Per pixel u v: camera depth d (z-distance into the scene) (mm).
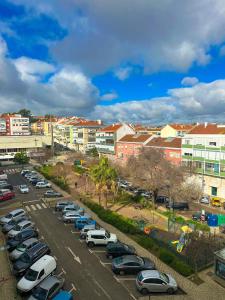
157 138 77062
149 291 23297
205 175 57844
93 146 122625
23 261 26641
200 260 28234
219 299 23078
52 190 57688
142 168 52844
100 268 27359
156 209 47812
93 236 32219
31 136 126062
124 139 86875
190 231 33750
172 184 48781
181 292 23891
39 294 21203
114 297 22844
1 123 152875
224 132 55375
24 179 75375
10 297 22844
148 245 32062
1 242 33875
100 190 48469
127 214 45094
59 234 36125
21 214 41031
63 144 143000
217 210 48375
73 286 24250
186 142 62031
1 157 111375
